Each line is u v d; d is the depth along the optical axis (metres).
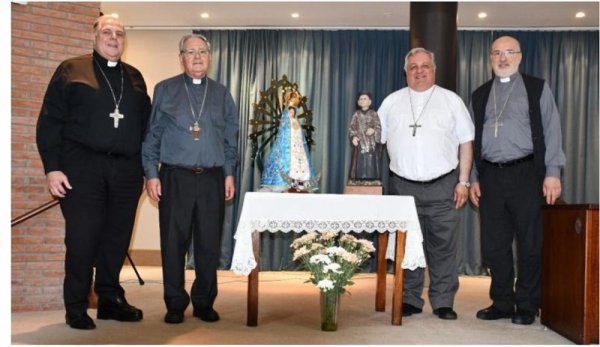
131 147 3.28
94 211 3.17
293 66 6.88
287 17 6.57
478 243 6.55
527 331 3.27
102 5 6.27
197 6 6.25
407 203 3.28
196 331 3.11
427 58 3.65
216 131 3.42
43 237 3.85
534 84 3.54
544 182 3.48
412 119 3.66
